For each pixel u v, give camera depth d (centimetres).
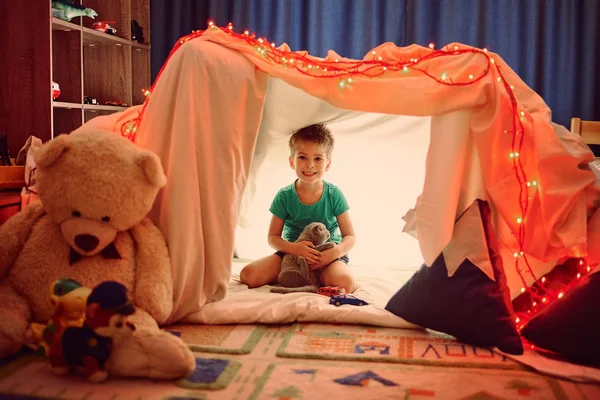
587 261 176
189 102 176
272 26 354
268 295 200
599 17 325
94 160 159
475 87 176
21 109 268
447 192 174
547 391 138
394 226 275
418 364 153
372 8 341
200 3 361
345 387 138
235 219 187
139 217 165
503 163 177
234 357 155
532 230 178
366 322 182
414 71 186
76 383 137
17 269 165
